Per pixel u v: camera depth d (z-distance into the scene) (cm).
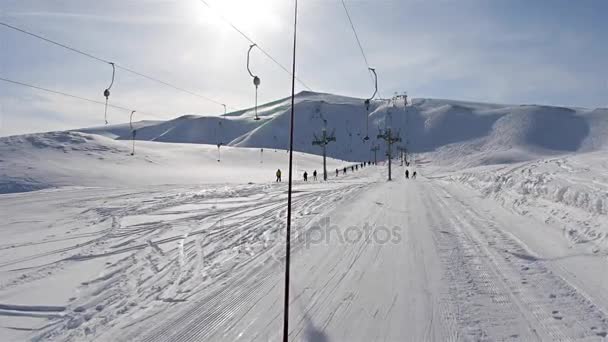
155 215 1344
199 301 524
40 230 1091
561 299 485
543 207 1060
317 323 444
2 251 845
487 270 606
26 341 433
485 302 485
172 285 600
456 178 2984
